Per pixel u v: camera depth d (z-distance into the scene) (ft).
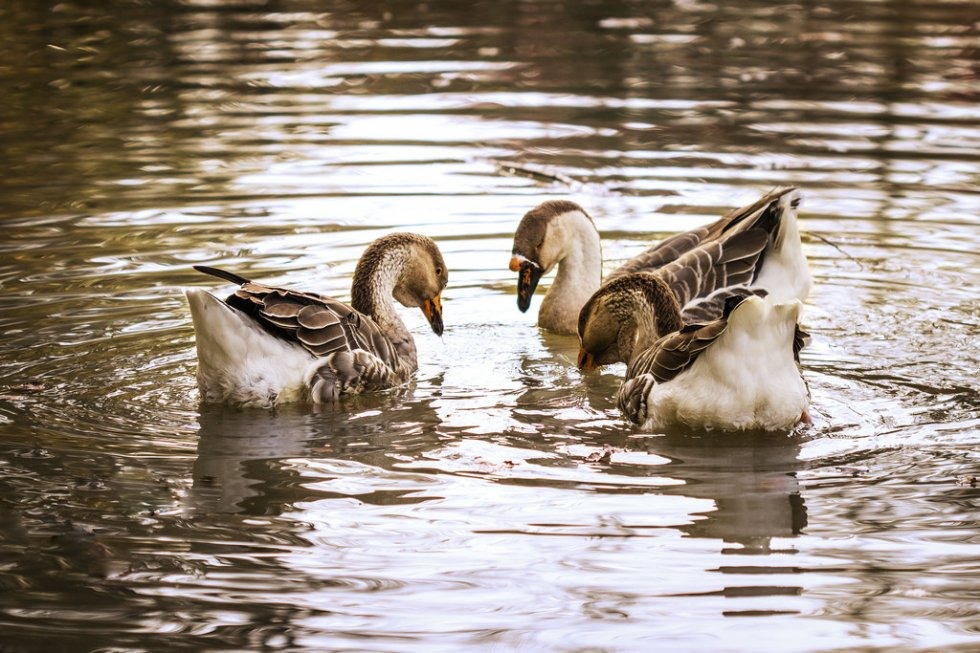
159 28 96.22
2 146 66.49
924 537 28.19
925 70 83.56
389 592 25.91
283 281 48.75
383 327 43.29
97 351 42.01
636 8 106.22
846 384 39.50
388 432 35.96
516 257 48.57
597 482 31.65
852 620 24.77
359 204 58.75
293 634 24.29
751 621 24.77
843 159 64.80
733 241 46.19
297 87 79.51
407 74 83.25
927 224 56.08
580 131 70.95
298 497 30.73
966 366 41.16
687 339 35.45
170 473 32.27
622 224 56.18
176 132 69.41
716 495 30.68
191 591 25.85
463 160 65.46
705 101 76.69
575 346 47.16
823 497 30.50
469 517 29.53
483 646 23.95
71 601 25.41
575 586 26.17
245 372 37.19
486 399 39.63
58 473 32.04
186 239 53.57
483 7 106.63
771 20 101.40
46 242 52.90
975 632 24.22
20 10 100.48
